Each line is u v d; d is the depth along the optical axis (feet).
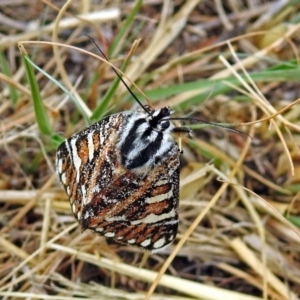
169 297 0.97
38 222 1.02
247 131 1.06
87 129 0.90
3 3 1.11
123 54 1.10
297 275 1.00
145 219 0.90
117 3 1.12
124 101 1.03
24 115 1.05
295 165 1.04
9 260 1.00
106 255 1.00
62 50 1.09
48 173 1.04
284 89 1.09
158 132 0.88
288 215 1.01
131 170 0.88
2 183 1.03
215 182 1.04
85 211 0.89
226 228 1.02
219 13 1.13
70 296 0.98
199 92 1.04
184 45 1.11
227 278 1.01
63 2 1.11
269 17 1.12
